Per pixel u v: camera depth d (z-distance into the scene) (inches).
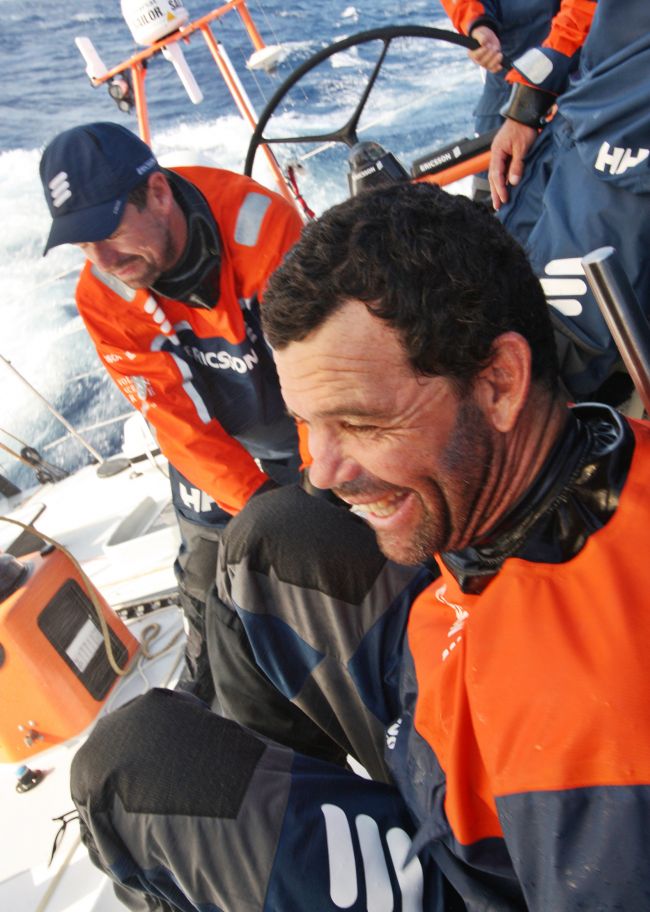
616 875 17.0
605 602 18.1
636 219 39.3
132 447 100.6
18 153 278.5
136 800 29.1
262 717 38.4
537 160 50.8
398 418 19.2
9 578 55.1
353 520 35.7
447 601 26.9
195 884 28.7
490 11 73.9
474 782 22.3
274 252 53.4
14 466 196.7
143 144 49.8
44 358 217.0
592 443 20.7
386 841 28.8
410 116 235.6
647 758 16.4
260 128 66.9
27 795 55.9
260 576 35.1
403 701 31.7
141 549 71.9
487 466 20.1
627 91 37.8
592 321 41.6
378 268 18.0
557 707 17.8
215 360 58.6
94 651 59.9
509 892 24.4
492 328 18.8
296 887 27.1
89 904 46.6
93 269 55.4
